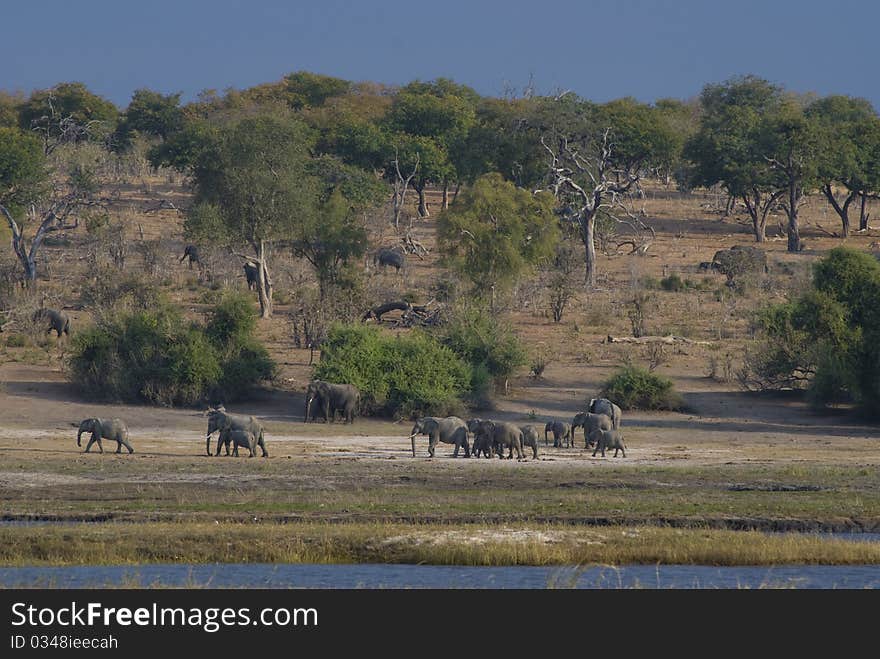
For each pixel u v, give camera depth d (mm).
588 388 52719
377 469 33781
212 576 20438
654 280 81750
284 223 68500
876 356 46562
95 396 48500
